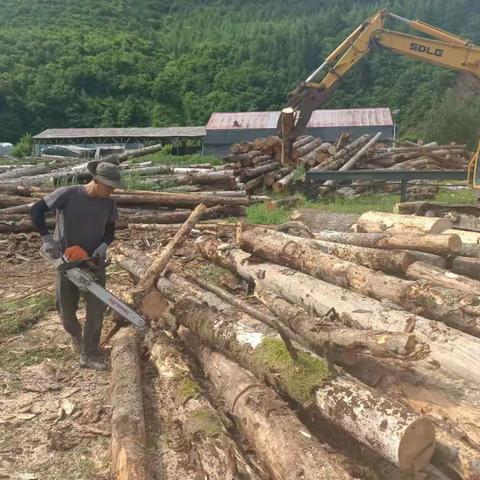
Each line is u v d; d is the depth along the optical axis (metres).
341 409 3.13
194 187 13.63
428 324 4.09
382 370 3.73
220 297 4.96
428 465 2.96
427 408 3.42
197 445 3.31
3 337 5.52
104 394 4.36
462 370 3.72
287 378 3.45
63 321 4.98
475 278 5.44
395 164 19.23
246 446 3.46
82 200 4.61
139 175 14.57
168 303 5.20
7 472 3.46
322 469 2.76
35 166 16.09
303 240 6.19
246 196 12.73
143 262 6.38
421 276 5.12
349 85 64.88
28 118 68.38
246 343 3.91
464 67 15.79
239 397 3.57
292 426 3.12
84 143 48.03
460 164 20.61
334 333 3.50
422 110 53.75
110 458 3.46
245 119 44.19
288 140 16.48
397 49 16.14
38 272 7.80
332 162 16.64
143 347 4.80
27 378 4.66
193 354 4.62
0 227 9.86
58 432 3.86
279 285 5.54
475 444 3.06
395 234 6.06
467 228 7.45
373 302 4.57
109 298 4.57
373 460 3.24
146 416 3.93
